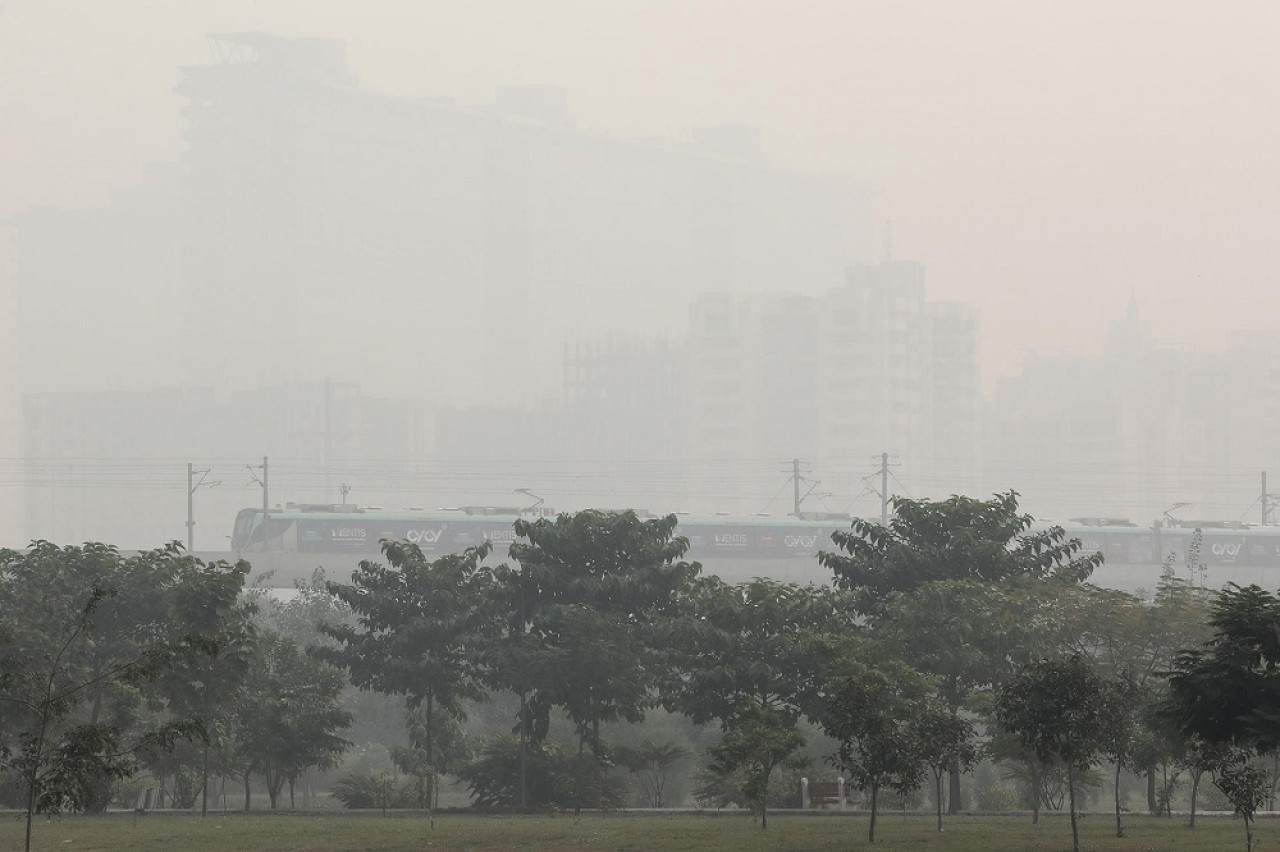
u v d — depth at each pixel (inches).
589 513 2896.2
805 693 2704.2
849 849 1839.3
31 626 2482.8
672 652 2701.8
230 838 2068.2
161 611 2682.1
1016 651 2625.5
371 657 2871.6
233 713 2755.9
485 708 3964.1
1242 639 1711.4
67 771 1455.5
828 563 2952.8
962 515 2901.1
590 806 2755.9
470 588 2901.1
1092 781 2591.0
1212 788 2819.9
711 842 1955.0
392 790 2965.1
